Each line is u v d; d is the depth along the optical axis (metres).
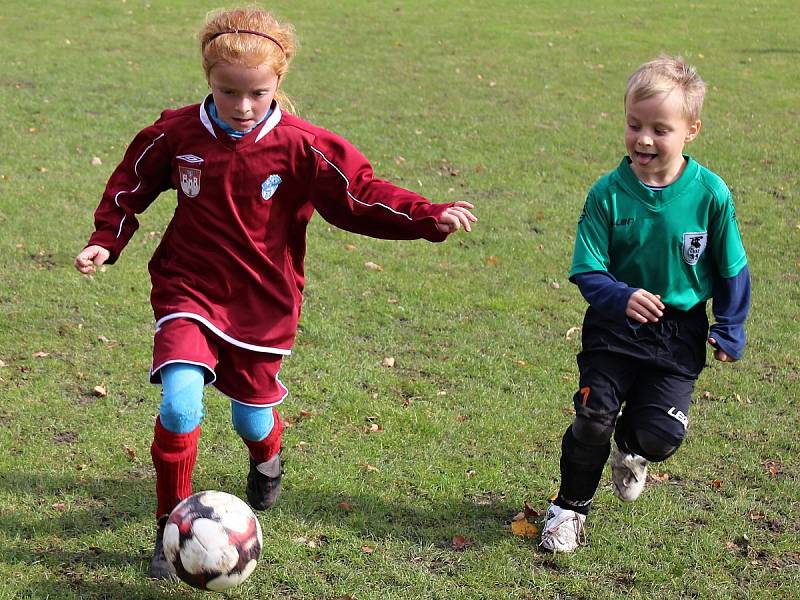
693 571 8.28
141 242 16.36
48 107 24.89
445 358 12.60
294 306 7.93
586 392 8.06
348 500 9.17
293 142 7.59
